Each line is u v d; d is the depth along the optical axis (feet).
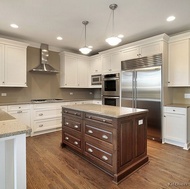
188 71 10.36
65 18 9.48
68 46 15.70
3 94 12.81
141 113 7.56
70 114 9.25
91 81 17.42
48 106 13.58
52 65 15.85
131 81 12.69
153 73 11.21
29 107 12.47
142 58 11.92
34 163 7.86
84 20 9.74
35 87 14.70
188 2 7.67
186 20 9.71
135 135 7.25
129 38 13.01
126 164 6.74
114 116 6.31
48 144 10.66
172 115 10.44
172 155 8.79
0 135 3.47
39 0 7.57
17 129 3.86
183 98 11.80
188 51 10.34
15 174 3.81
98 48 16.43
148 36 12.50
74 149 9.00
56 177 6.61
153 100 11.23
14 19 9.61
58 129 14.39
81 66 17.08
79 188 5.88
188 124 10.13
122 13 8.81
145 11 8.57
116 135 6.33
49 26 10.69
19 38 13.16
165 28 10.95
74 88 17.95
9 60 11.78
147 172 6.98
